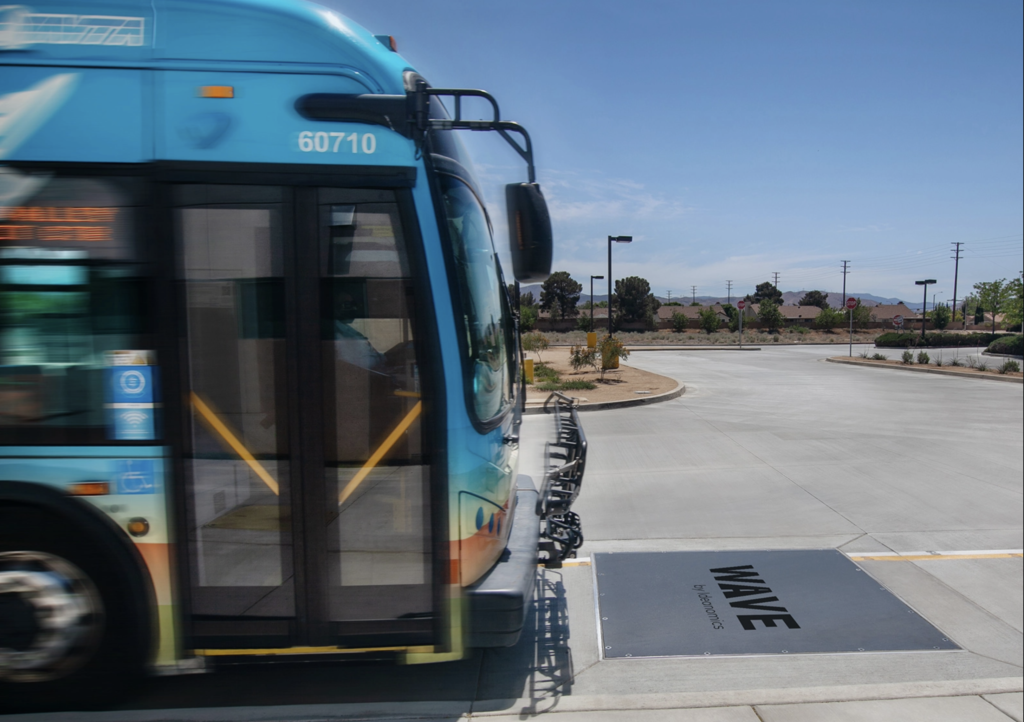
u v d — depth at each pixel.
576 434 4.21
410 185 2.95
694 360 28.09
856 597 4.50
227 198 2.92
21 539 2.93
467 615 3.05
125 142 2.88
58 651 3.00
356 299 2.98
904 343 43.25
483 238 3.47
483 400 3.22
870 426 11.33
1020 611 4.29
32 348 2.88
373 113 2.93
